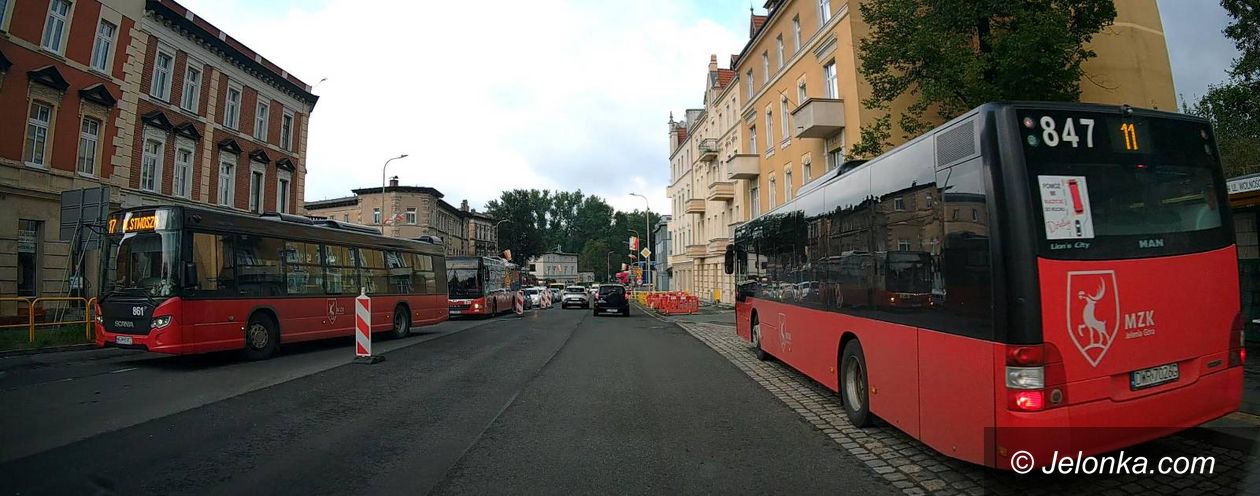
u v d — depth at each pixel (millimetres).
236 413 6906
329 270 13953
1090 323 4121
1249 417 5805
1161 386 4340
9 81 19156
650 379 9734
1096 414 4082
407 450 5531
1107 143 4391
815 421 6836
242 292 11453
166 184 25094
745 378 9906
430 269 18984
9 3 19203
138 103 23734
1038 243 4078
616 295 31609
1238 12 14773
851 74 20047
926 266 4977
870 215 6148
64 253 20625
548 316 32281
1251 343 9781
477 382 9289
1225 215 4742
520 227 91625
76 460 5023
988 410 4141
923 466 5168
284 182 33344
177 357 12188
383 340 16406
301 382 9125
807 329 8383
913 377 5164
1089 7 12586
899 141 18375
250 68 30078
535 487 4590
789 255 9438
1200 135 4738
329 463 5090
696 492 4527
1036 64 11422
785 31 26031
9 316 16359
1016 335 4008
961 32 12969
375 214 59875
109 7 22469
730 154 41281
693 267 52156
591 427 6492
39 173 19953
